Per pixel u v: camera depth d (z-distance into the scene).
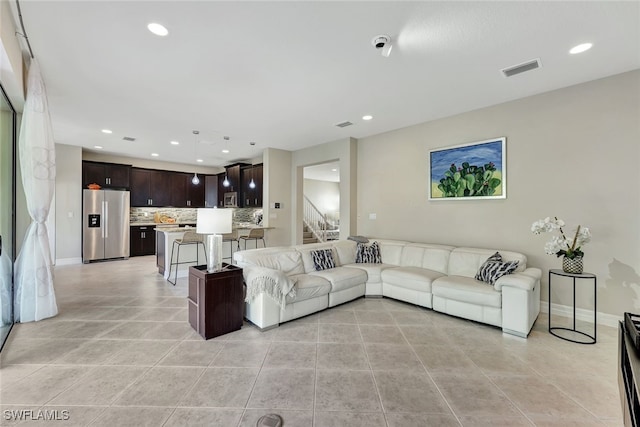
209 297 2.76
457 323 3.18
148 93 3.50
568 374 2.19
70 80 3.16
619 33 2.31
